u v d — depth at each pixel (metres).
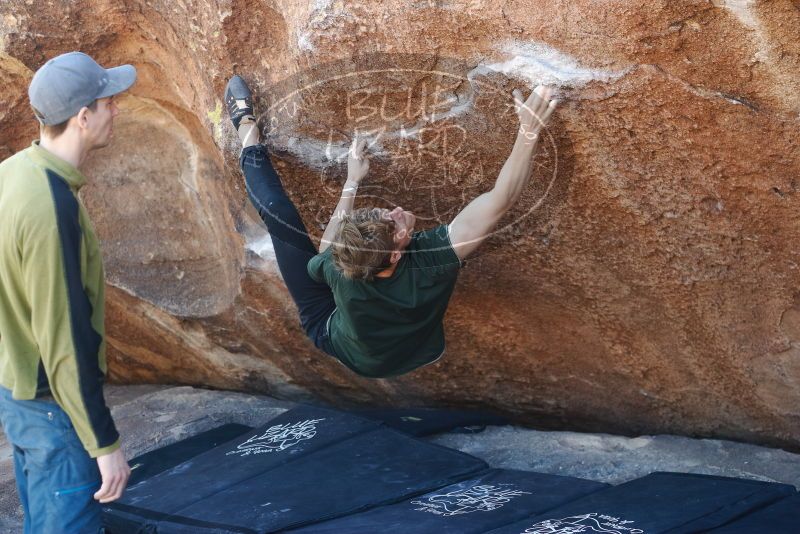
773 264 2.47
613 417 3.50
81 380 2.10
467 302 3.24
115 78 2.28
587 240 2.68
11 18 3.16
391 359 2.80
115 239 3.95
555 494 2.72
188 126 3.47
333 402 4.25
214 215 3.60
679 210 2.44
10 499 3.41
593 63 2.20
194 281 3.91
